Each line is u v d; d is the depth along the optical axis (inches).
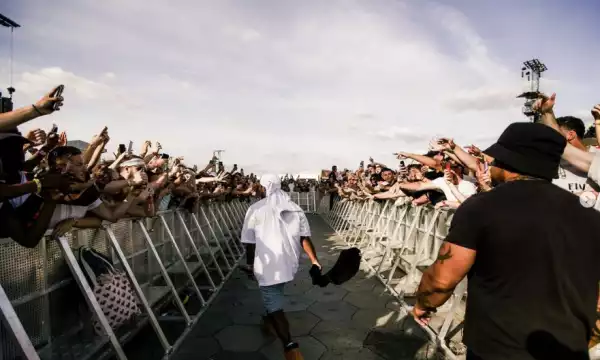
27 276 96.3
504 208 53.1
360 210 434.0
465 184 196.4
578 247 50.8
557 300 49.8
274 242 125.7
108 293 115.0
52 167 100.9
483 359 53.0
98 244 134.5
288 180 956.0
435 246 203.6
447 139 145.3
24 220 90.4
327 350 140.1
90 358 114.0
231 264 293.9
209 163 327.6
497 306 51.8
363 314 177.8
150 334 154.0
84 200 106.8
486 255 53.3
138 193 157.8
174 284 210.7
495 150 58.1
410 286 202.2
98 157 127.6
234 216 414.6
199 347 142.9
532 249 50.8
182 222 220.4
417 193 223.9
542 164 54.6
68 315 113.7
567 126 110.6
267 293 123.9
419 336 150.2
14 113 75.8
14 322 75.3
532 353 49.6
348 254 122.7
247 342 147.3
